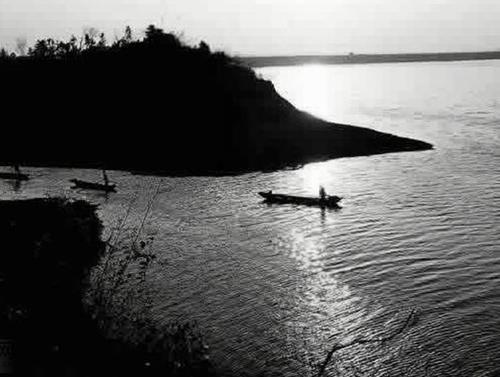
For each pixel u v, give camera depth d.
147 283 39.12
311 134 103.12
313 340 31.08
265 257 44.97
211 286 38.69
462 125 127.00
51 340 26.09
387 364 28.64
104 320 30.88
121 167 89.75
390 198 63.84
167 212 60.97
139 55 120.44
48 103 113.56
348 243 48.03
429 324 32.41
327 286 38.56
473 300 35.28
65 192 72.88
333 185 73.25
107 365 25.02
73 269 40.19
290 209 61.06
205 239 50.28
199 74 115.12
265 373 27.89
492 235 48.22
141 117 108.12
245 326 32.72
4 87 118.12
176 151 97.50
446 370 27.92
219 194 69.88
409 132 117.88
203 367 26.88
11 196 71.69
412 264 42.09
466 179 71.50
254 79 116.94
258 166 88.06
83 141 103.56
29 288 33.72
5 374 22.56
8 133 107.06
